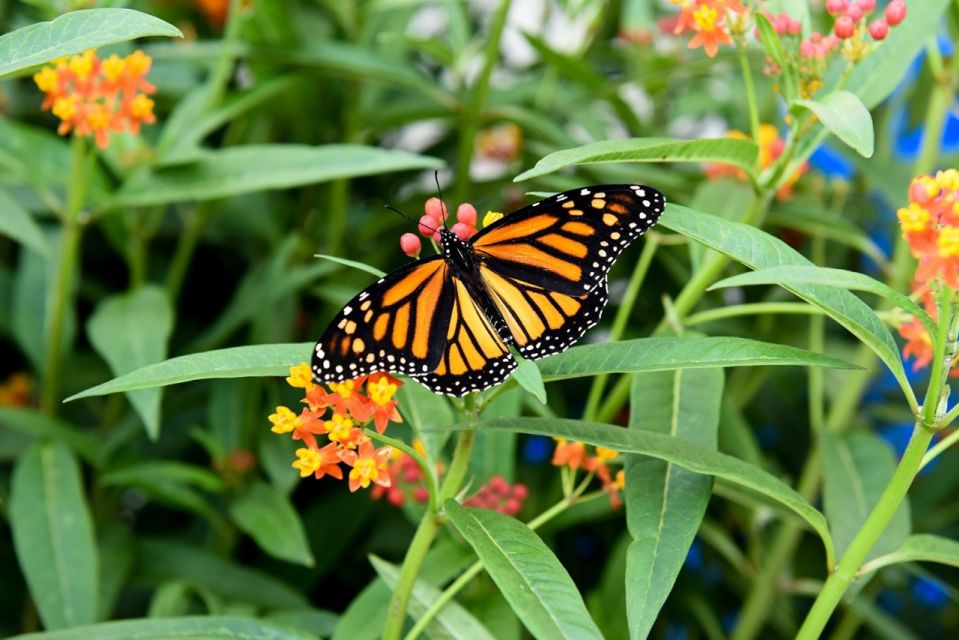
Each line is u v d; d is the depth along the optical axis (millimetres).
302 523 806
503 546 611
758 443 889
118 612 817
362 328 617
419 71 856
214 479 774
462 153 846
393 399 636
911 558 642
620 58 961
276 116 892
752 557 814
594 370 633
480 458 731
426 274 625
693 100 928
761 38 679
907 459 629
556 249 630
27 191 847
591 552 854
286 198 894
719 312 714
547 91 888
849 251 881
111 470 787
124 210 808
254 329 806
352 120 868
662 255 823
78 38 615
